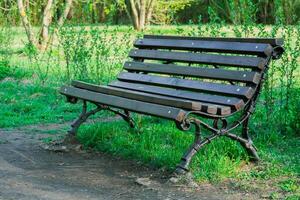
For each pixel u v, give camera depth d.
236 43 5.85
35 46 14.23
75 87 6.57
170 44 6.61
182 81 6.17
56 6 13.79
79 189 5.08
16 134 7.23
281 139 6.54
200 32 8.32
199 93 5.93
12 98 9.53
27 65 12.67
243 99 5.46
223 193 4.95
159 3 25.94
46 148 6.42
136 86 6.64
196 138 5.31
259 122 6.96
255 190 5.00
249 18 7.86
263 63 5.50
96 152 6.25
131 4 24.58
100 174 5.51
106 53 10.09
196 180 5.17
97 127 6.72
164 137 6.55
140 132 6.72
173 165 5.49
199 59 6.12
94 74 9.79
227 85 5.66
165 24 26.06
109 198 4.85
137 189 5.07
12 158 6.10
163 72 6.47
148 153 5.86
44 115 8.34
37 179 5.37
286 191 4.95
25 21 14.73
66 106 8.90
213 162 5.40
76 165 5.82
